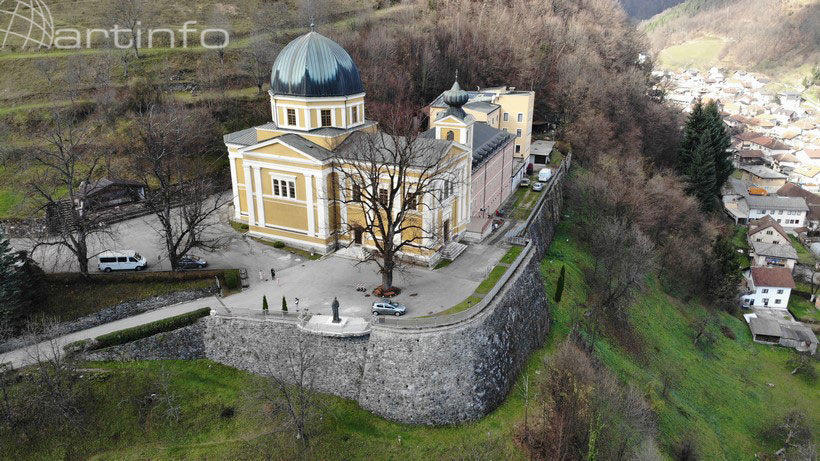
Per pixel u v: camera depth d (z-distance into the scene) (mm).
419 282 60688
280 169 66812
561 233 95312
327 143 66438
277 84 67500
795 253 121438
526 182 98875
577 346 62719
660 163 137375
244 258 67000
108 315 55531
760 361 88812
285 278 62062
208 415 48969
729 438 68375
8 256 52562
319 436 47938
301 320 51125
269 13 147000
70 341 52094
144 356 52438
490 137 86750
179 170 70875
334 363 51406
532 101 106188
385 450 47719
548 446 49062
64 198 76250
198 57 120062
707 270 101750
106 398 48750
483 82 139750
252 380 52562
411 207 61281
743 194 148750
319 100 66125
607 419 52562
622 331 76312
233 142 74062
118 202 79312
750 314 104500
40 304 54781
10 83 104188
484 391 52312
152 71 113250
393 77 119625
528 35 154625
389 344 49656
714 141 124938
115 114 95312
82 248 57062
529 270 66000
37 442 45906
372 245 67875
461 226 72375
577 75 133375
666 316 87688
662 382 70750
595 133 123625
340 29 147500
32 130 93125
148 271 62312
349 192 66438
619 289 79188
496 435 50156
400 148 62906
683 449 59406
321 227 67000
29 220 73750
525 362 60062
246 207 77062
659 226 101688
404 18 158500
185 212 61188
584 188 97375
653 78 184000
